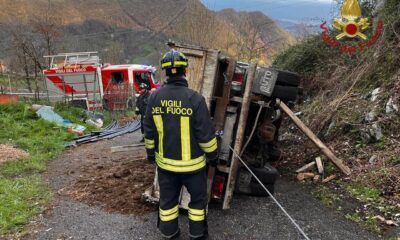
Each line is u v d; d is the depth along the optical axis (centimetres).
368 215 429
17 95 1475
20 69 2234
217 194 452
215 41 1867
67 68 1820
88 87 1830
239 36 1739
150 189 465
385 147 549
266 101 513
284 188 524
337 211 446
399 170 491
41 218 431
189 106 336
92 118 1339
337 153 595
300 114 799
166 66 343
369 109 616
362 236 388
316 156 610
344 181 520
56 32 2403
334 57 885
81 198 490
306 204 468
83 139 936
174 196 362
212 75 435
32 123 1005
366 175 512
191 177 350
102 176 578
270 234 395
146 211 443
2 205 455
